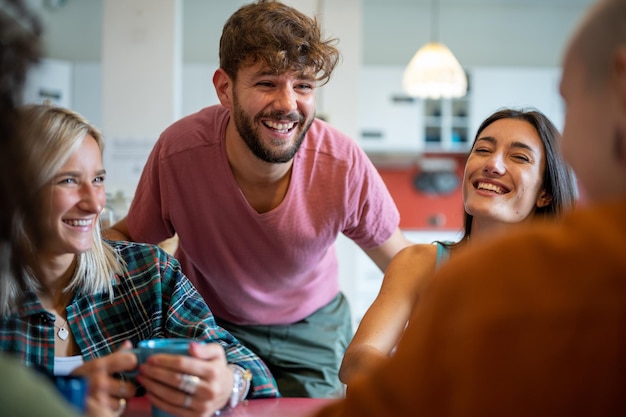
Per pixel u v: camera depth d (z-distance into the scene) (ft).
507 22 27.58
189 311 6.01
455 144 26.40
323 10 17.13
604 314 2.30
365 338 6.23
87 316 5.62
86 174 5.23
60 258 5.40
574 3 27.12
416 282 6.68
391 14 27.53
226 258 7.67
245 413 4.99
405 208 27.61
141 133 17.39
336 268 8.80
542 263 2.41
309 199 7.51
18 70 3.09
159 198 7.74
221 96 7.32
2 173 3.03
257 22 6.75
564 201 6.69
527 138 6.59
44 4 25.35
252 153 6.99
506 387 2.36
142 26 17.39
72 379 3.67
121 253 6.01
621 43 2.52
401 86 25.93
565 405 2.33
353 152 7.68
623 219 2.43
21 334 5.21
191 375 4.39
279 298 8.08
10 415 2.62
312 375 8.26
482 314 2.41
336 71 17.16
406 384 2.60
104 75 17.39
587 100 2.63
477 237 6.78
